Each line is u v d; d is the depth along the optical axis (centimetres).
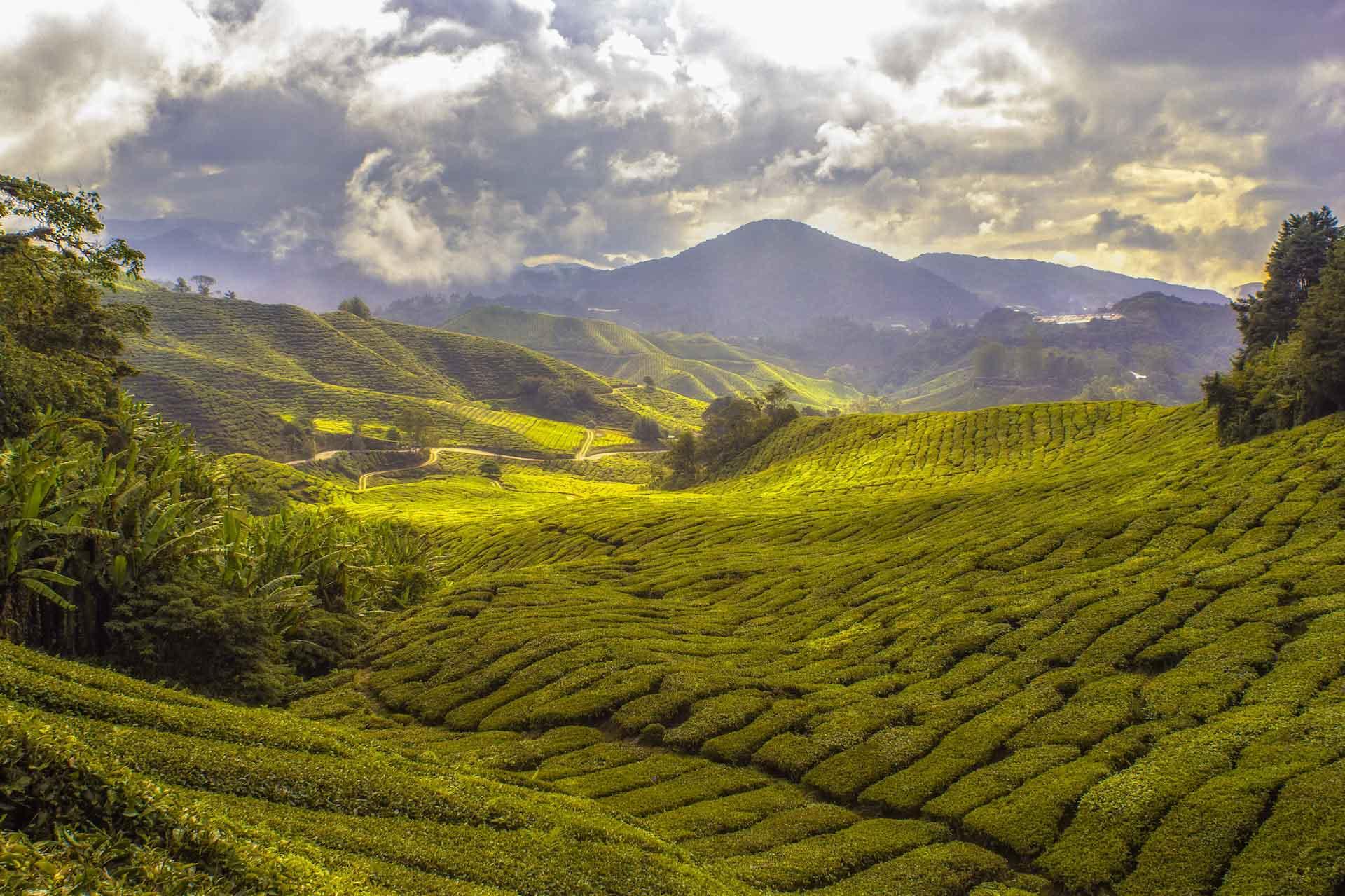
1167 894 2298
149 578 3938
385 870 1827
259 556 4944
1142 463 9131
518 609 5628
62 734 1545
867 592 5650
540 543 10031
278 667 4372
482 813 2388
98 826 1394
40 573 3284
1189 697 3266
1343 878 2166
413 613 5847
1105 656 3816
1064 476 8956
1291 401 8162
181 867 1346
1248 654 3475
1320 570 4150
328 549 5578
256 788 2136
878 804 3036
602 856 2252
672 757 3531
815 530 8575
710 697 4009
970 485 10306
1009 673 3897
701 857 2573
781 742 3550
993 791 2942
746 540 8706
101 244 5825
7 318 5600
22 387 4666
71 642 3622
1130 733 3147
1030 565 5512
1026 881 2505
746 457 19225
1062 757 3073
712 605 6044
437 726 4062
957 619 4659
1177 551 5125
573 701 4041
